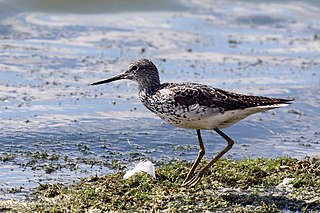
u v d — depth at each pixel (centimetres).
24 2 2383
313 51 2169
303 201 1069
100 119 1562
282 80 1878
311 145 1466
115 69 1903
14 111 1572
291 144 1470
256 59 2061
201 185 1123
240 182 1134
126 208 1045
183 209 1035
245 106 1098
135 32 2255
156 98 1143
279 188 1118
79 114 1584
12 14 2328
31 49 2031
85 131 1490
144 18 2402
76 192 1120
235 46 2180
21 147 1386
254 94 1745
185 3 2558
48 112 1583
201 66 1961
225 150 1138
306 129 1566
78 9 2417
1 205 1066
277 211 1035
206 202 1060
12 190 1159
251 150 1427
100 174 1261
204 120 1108
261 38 2277
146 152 1400
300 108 1688
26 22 2280
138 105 1670
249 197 1077
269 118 1620
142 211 1032
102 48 2081
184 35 2253
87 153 1377
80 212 1031
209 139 1485
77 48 2070
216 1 2619
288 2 2619
